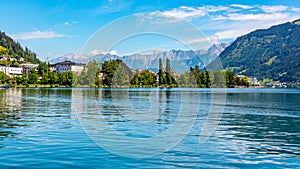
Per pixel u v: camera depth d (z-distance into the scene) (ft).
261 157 48.03
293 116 112.37
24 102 165.27
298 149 54.29
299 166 43.65
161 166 41.96
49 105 143.74
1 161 43.27
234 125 84.94
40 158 44.70
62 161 43.39
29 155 46.26
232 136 65.82
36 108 127.13
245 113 121.70
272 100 220.64
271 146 56.59
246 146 55.93
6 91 326.85
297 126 85.30
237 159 46.52
